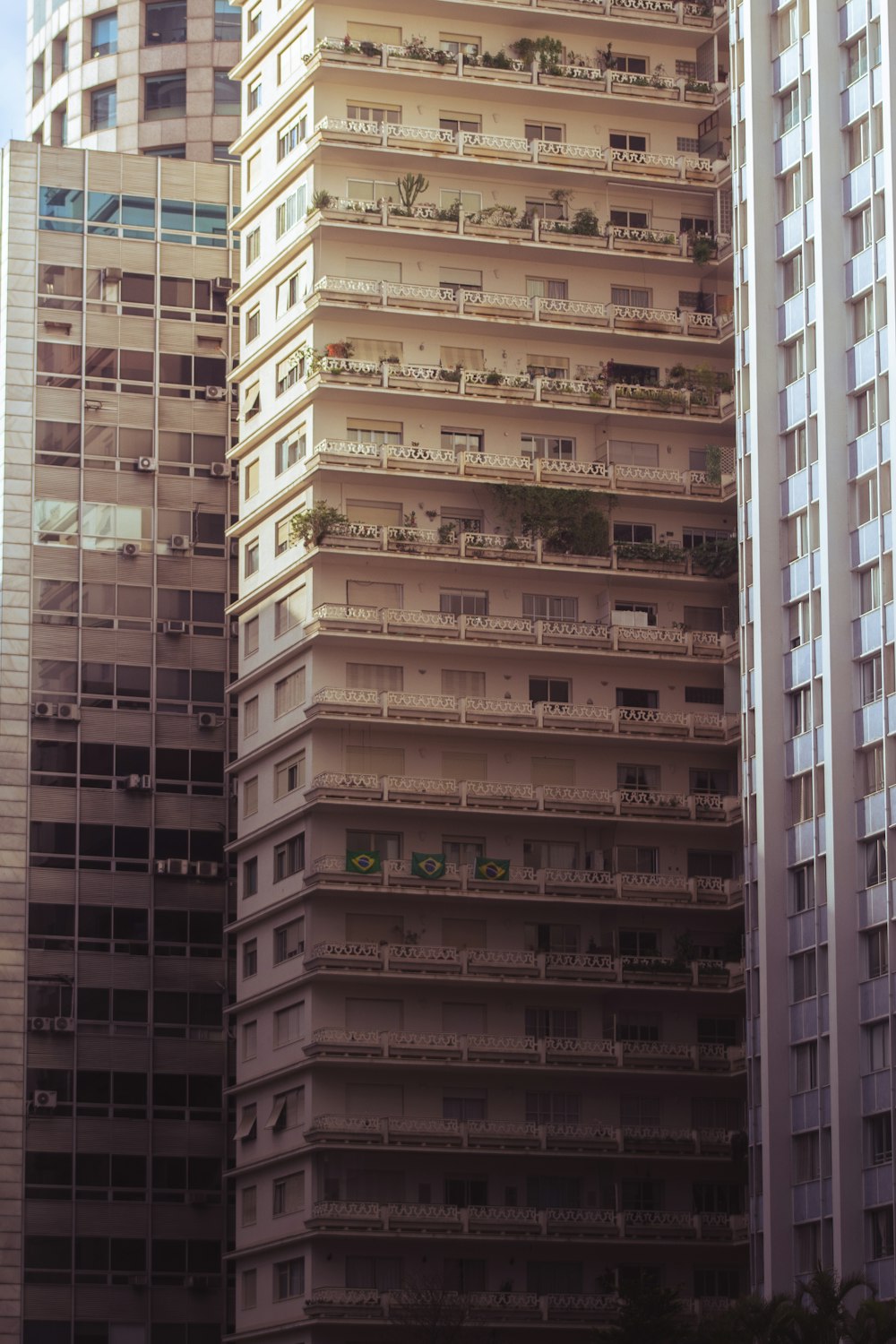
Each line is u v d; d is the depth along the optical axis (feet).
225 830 405.18
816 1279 273.13
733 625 376.68
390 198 375.45
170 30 492.54
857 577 312.29
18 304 414.62
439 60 377.50
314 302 366.84
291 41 385.09
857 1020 301.22
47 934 396.16
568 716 365.20
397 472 365.61
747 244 334.44
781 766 319.88
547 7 385.70
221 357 419.95
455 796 358.84
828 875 306.55
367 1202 346.74
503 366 376.48
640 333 377.71
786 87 334.03
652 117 388.57
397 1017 354.33
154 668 408.05
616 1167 356.18
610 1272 351.46
